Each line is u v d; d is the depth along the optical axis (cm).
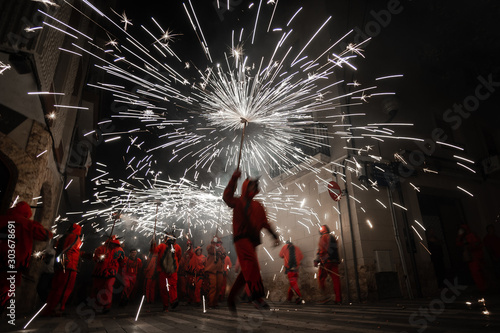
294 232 1007
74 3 851
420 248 896
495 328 290
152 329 379
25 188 569
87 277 1423
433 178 1039
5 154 543
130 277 968
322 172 950
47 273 649
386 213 877
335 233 863
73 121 998
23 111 585
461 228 795
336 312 506
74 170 1112
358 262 795
